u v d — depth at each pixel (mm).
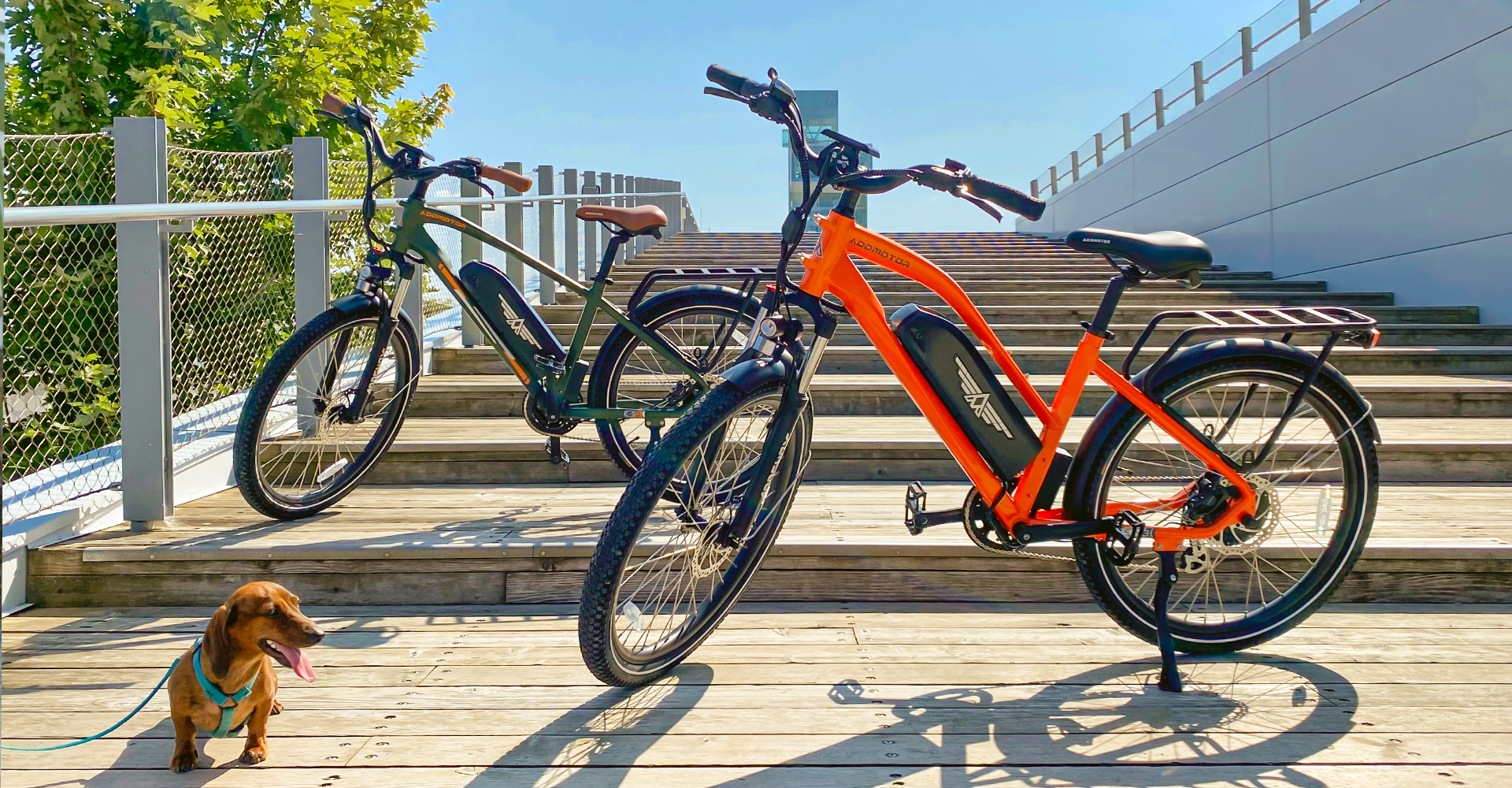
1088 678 1877
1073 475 1914
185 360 3389
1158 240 1809
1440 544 2338
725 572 1996
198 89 6492
